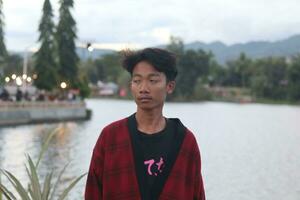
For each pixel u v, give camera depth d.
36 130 39.38
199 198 3.21
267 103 141.88
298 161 29.47
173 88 3.20
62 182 15.77
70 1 56.88
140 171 3.06
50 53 54.88
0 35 43.56
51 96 53.50
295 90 138.75
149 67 3.07
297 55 143.25
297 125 65.25
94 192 3.18
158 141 3.10
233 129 55.81
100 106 100.12
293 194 19.41
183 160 3.10
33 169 4.34
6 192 4.17
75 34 56.88
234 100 143.88
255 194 19.11
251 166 26.66
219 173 23.45
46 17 54.75
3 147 28.84
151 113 3.10
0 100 44.56
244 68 155.62
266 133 51.75
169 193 3.05
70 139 34.31
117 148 3.10
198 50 133.75
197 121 67.19
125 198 3.05
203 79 147.88
